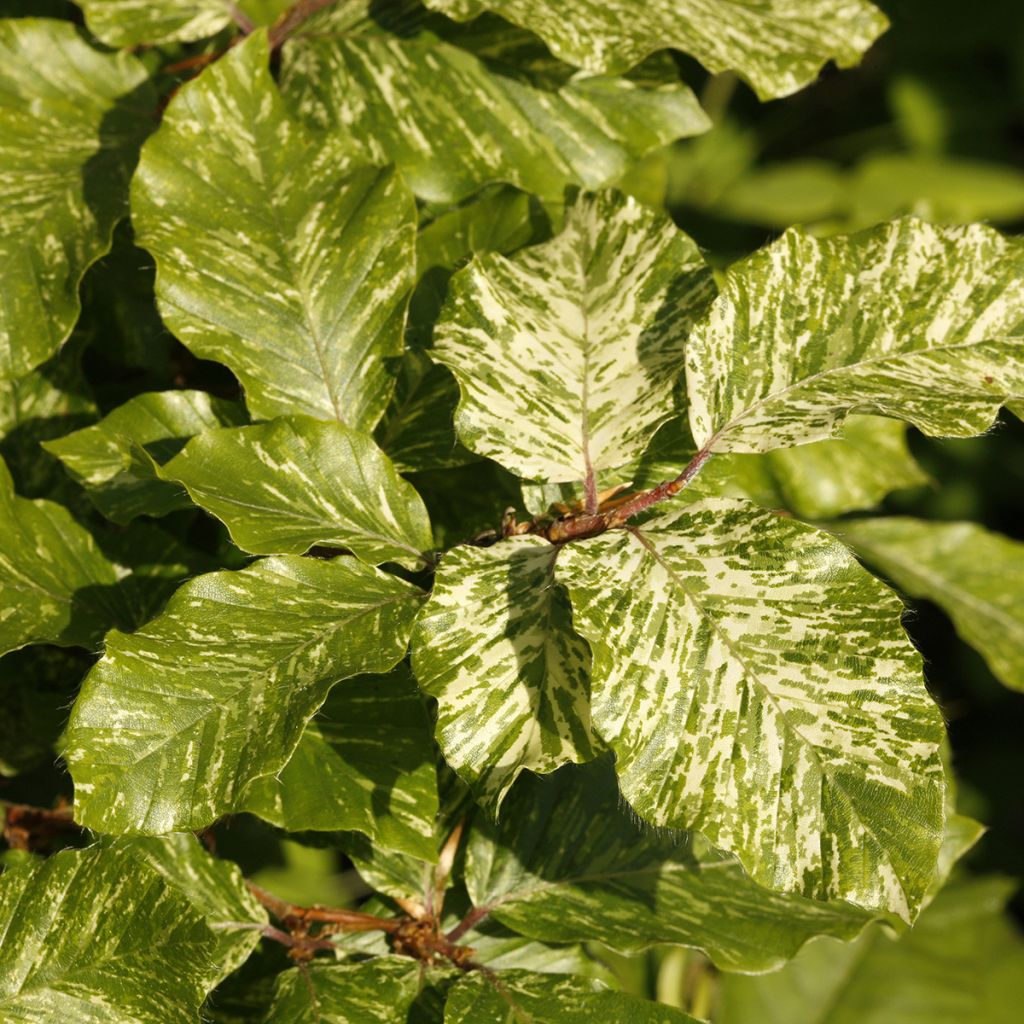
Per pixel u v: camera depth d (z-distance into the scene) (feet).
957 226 3.38
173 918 3.35
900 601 3.25
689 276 3.41
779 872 3.22
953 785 3.64
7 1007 3.30
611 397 3.37
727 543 3.28
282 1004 3.39
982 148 5.75
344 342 3.46
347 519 3.37
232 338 3.45
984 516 5.93
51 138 3.61
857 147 5.75
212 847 3.55
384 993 3.41
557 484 3.41
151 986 3.33
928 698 3.24
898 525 4.03
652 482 3.43
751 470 3.79
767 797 3.23
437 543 3.50
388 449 3.50
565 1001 3.39
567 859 3.51
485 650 3.28
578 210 3.45
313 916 3.48
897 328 3.36
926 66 5.78
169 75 3.69
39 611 3.42
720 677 3.24
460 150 3.59
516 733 3.26
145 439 3.47
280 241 3.48
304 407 3.45
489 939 3.51
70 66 3.66
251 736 3.26
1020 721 5.84
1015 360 3.35
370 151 3.58
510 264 3.42
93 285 3.71
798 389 3.34
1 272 3.53
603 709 3.22
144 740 3.25
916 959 4.37
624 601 3.26
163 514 3.45
